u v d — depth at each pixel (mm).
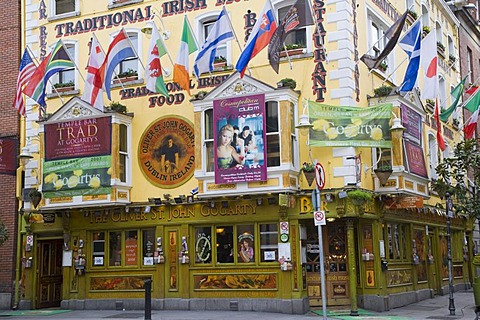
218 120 18844
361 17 20172
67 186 20484
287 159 18047
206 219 19562
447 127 27922
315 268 19250
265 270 18781
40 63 22312
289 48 19328
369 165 19344
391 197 19438
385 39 22094
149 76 19281
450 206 18938
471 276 29375
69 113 20953
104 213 20875
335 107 18328
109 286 20719
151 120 20734
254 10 20094
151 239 20453
